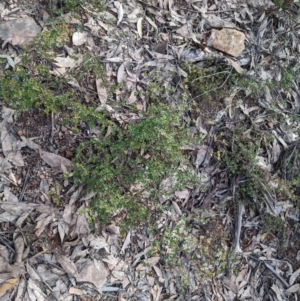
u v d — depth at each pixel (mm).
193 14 932
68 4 785
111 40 839
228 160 899
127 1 870
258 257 947
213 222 900
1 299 692
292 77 992
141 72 857
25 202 736
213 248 890
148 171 770
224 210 914
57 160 764
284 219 970
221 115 917
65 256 749
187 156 863
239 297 914
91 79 805
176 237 802
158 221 832
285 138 981
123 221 780
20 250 714
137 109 825
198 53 907
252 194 910
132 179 767
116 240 795
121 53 845
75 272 750
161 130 736
